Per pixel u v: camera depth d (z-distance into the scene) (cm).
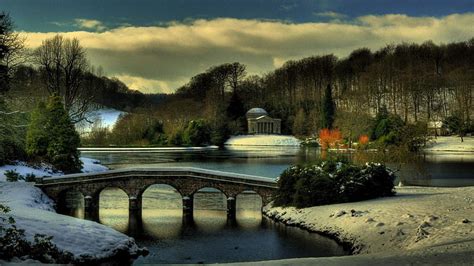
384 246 3050
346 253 3209
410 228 3212
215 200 5453
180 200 5428
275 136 17762
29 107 7250
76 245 2944
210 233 3881
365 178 4409
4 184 5128
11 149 6381
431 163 8900
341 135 12900
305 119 17738
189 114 18938
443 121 14575
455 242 2633
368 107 15612
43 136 6956
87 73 11400
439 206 3700
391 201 4122
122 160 10550
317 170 4544
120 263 3011
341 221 3725
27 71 9106
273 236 3734
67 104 9456
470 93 15538
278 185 4650
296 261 2275
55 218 3519
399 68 18525
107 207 5088
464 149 12206
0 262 2217
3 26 4203
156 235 3831
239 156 11725
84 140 14925
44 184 5062
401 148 6631
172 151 13900
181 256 3219
